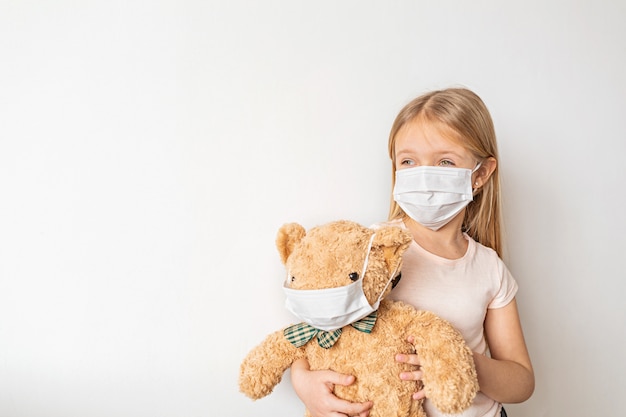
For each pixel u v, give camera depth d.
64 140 1.14
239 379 1.00
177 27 1.17
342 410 0.92
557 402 1.44
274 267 1.23
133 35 1.16
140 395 1.18
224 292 1.21
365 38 1.26
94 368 1.16
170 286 1.18
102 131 1.15
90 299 1.16
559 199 1.41
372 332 0.95
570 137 1.41
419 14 1.29
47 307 1.14
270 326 1.23
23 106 1.12
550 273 1.42
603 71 1.42
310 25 1.23
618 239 1.45
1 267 1.12
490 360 1.06
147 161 1.17
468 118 1.09
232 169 1.20
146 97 1.16
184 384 1.20
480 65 1.34
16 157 1.12
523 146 1.38
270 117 1.22
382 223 1.17
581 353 1.45
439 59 1.31
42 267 1.14
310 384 0.96
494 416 1.09
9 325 1.13
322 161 1.25
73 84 1.14
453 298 1.08
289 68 1.22
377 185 1.28
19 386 1.14
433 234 1.14
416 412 0.94
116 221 1.16
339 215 1.26
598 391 1.45
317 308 0.87
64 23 1.13
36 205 1.13
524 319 1.41
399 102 1.28
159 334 1.18
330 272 0.87
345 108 1.25
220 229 1.20
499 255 1.27
